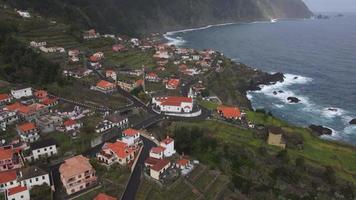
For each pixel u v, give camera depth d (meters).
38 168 106.75
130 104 183.25
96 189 106.69
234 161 140.62
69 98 179.12
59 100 174.50
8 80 180.88
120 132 147.38
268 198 125.69
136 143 135.50
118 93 199.50
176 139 144.75
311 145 163.25
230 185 124.75
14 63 190.88
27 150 122.06
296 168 138.75
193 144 144.88
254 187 129.75
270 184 132.25
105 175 114.19
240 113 177.75
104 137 141.12
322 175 137.50
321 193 129.12
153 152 125.50
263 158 143.38
